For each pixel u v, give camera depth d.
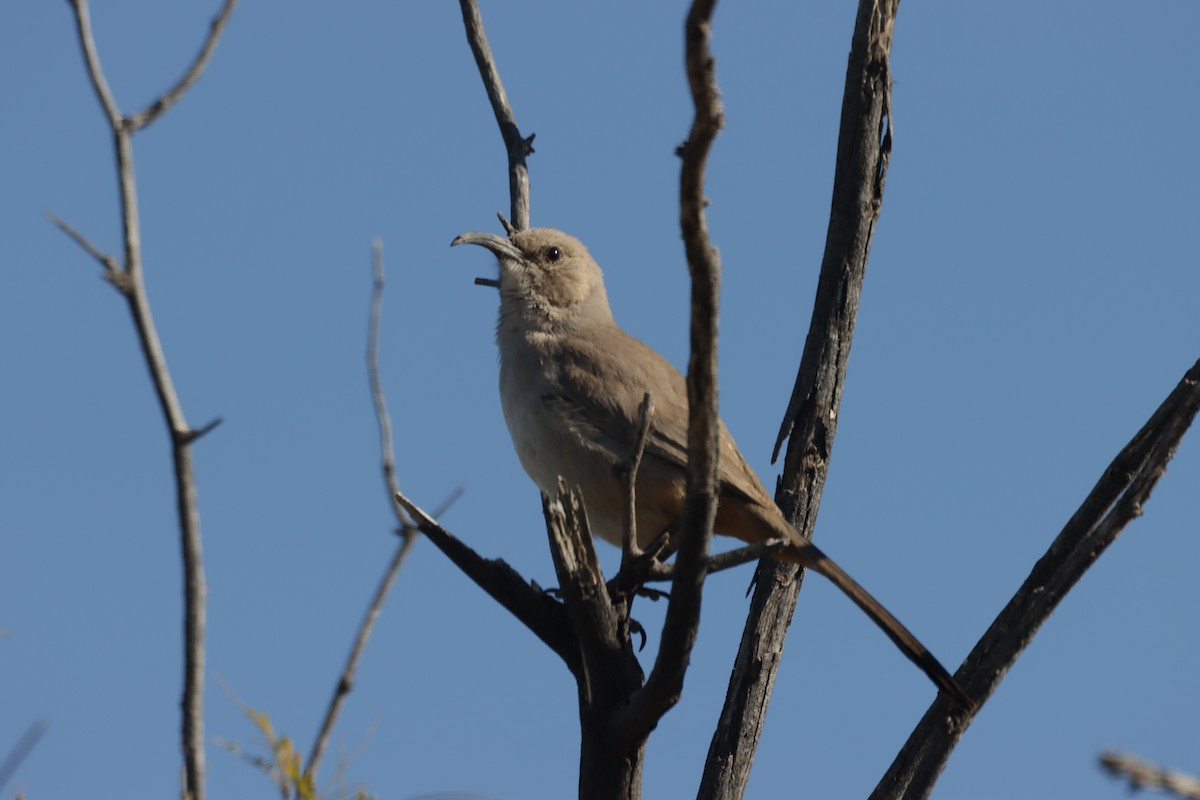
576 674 9.08
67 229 6.86
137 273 6.90
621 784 8.62
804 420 11.10
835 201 11.16
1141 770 3.85
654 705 8.16
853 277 11.09
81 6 7.11
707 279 6.69
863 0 11.10
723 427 10.95
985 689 9.78
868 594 10.32
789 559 10.60
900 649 10.01
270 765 7.32
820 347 11.11
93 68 7.06
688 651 7.90
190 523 6.82
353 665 7.97
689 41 5.98
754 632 10.84
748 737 10.67
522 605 9.05
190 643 6.77
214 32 7.36
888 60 11.09
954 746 9.76
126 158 7.01
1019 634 9.75
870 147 11.06
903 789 10.01
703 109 6.13
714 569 8.19
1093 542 9.62
